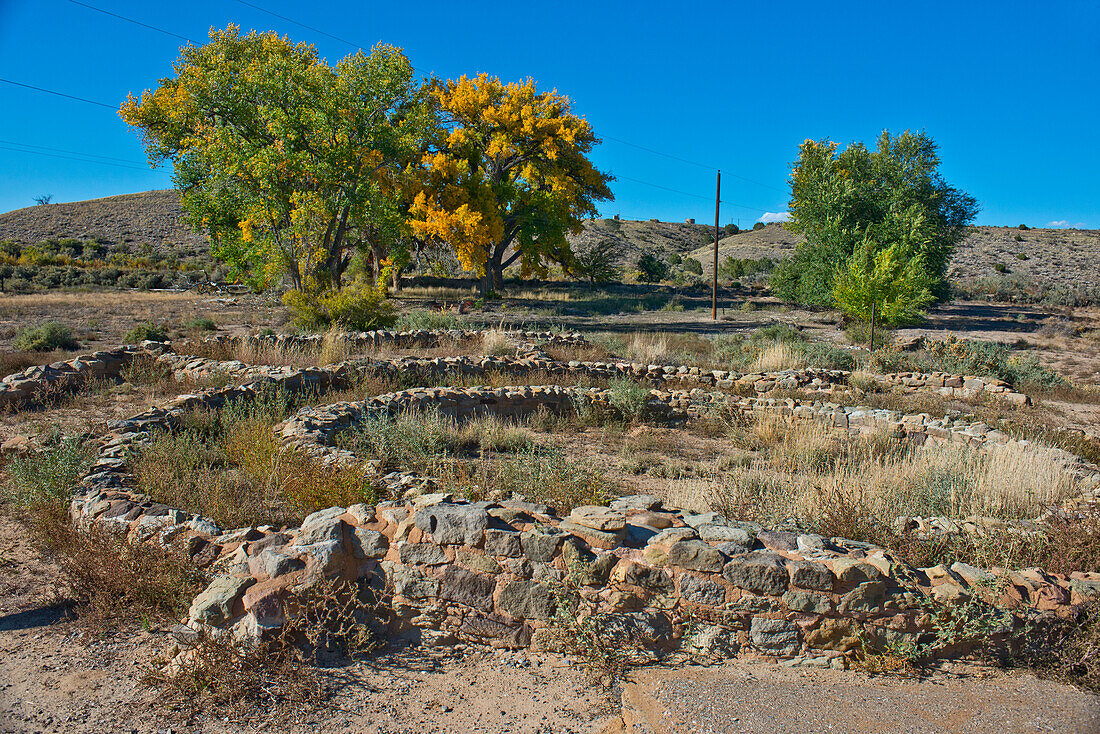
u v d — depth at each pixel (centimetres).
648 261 5975
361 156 2888
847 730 333
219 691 359
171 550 454
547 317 3131
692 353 1898
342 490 576
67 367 1180
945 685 376
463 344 1780
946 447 901
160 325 2208
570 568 405
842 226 3350
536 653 409
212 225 3192
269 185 2730
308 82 2834
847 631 392
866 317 2381
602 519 423
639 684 377
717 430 1091
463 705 362
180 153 3184
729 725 337
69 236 6838
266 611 392
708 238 11775
